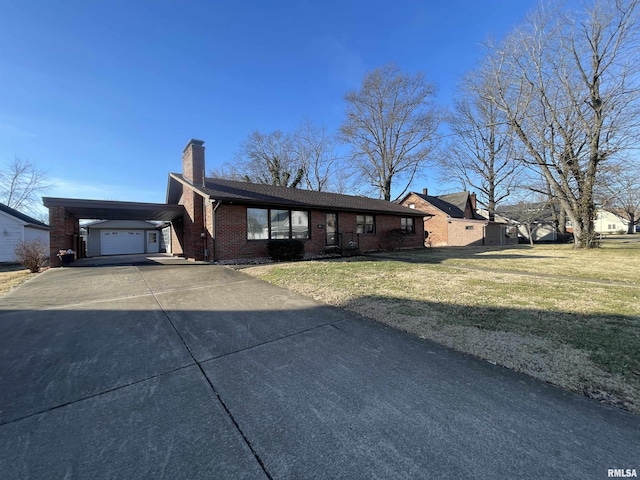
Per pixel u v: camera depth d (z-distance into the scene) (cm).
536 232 3428
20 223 1642
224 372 265
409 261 1084
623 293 545
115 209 1215
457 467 158
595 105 1603
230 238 1106
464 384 242
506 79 1761
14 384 245
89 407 214
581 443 174
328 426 192
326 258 1240
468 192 3019
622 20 1455
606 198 1756
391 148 2830
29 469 158
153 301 509
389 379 251
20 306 483
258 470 157
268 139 3141
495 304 469
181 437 182
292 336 350
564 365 269
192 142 1227
